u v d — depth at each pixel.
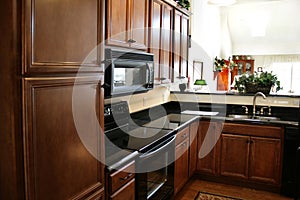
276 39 9.05
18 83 1.13
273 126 3.26
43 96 1.24
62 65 1.32
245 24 8.55
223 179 3.60
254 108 3.74
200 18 5.45
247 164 3.43
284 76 9.93
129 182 1.98
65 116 1.37
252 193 3.31
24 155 1.17
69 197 1.42
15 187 1.17
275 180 3.30
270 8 7.64
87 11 1.47
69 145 1.40
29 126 1.17
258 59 10.16
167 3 3.08
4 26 1.12
